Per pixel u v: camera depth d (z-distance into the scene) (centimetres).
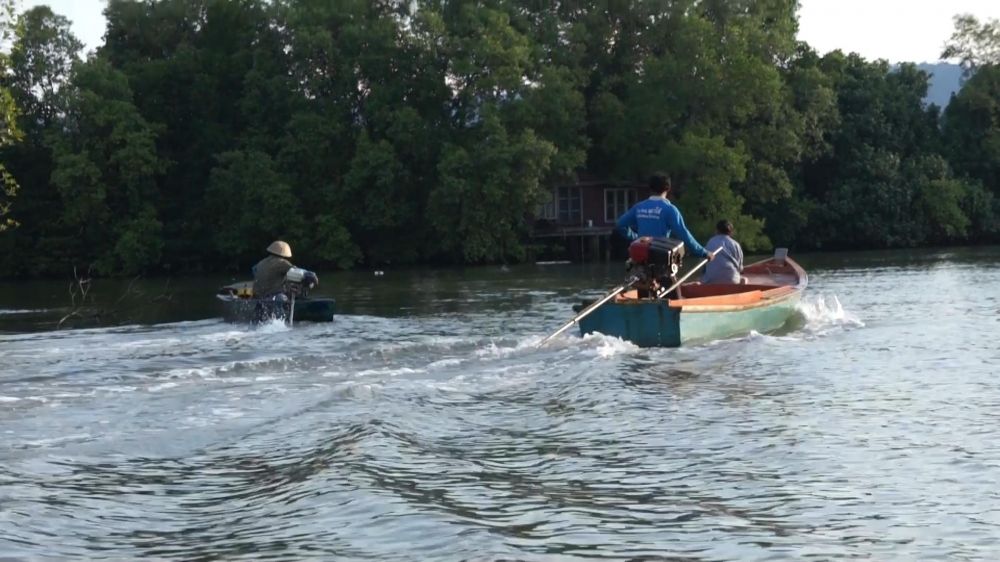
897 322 1480
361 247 4494
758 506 580
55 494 628
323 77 4459
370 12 4659
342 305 2188
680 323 1216
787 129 4556
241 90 4722
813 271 3045
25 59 4431
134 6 4822
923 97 5469
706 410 866
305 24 4481
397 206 4309
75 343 1494
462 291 2577
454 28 4475
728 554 495
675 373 1058
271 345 1402
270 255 1791
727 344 1259
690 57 4412
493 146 4100
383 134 4422
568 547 504
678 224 1288
